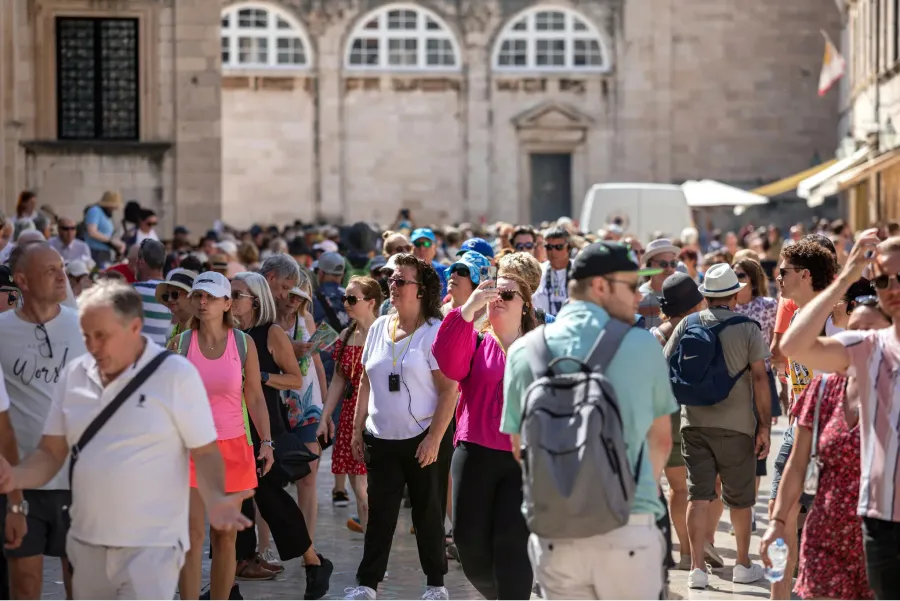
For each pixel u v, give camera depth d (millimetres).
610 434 6844
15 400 9336
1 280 10531
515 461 9688
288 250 26047
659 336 12812
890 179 40625
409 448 10914
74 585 7629
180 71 35375
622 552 7059
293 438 11547
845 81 53625
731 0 56312
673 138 56656
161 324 14516
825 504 7879
